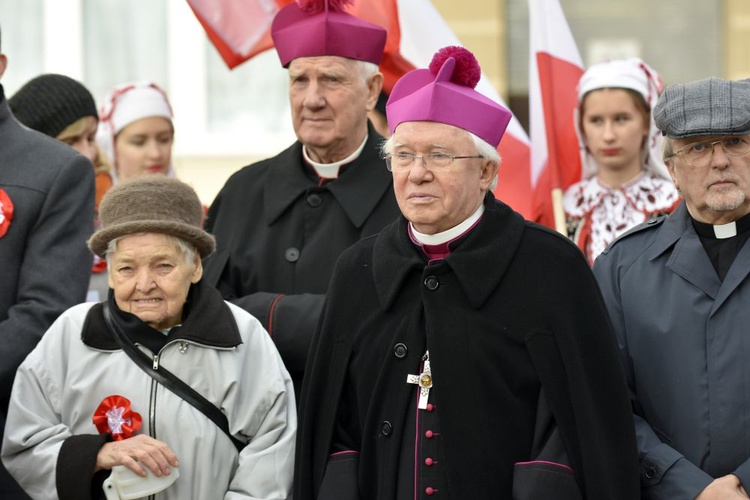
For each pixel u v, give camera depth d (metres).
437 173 12.91
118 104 20.95
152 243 13.89
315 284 15.81
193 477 13.84
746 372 13.65
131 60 31.88
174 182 14.27
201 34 31.77
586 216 19.14
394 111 13.23
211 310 14.20
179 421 13.87
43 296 15.09
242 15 19.45
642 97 18.91
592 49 32.44
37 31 31.94
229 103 31.83
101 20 31.88
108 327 14.09
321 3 16.09
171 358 14.02
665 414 13.95
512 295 13.13
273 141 31.62
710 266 14.03
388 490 13.08
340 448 13.59
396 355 13.23
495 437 12.90
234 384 14.08
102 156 20.12
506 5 31.45
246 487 13.82
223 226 16.55
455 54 13.30
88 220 15.73
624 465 13.02
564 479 12.69
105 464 13.55
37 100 18.91
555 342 13.04
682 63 32.31
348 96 15.97
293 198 16.17
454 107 12.93
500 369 13.02
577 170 19.98
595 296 13.30
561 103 20.22
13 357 14.70
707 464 13.68
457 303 13.15
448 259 13.16
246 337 14.47
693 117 13.79
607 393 13.10
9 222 15.23
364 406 13.42
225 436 14.06
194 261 14.24
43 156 15.61
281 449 14.09
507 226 13.36
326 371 13.70
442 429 12.86
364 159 16.27
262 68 31.80
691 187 13.98
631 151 18.95
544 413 12.99
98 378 13.99
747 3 32.03
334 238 15.90
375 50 16.23
